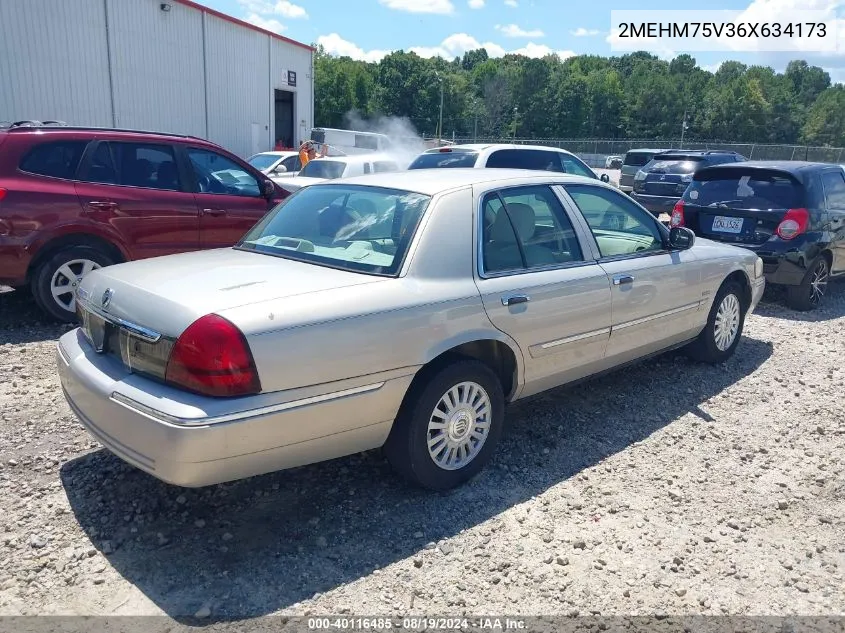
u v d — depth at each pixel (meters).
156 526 3.28
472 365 3.57
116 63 20.72
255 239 4.14
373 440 3.36
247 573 2.97
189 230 7.02
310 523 3.36
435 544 3.22
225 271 3.43
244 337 2.82
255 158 19.25
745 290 5.95
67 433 4.19
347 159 14.62
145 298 3.11
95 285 3.52
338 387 3.08
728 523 3.49
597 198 4.64
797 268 7.64
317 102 92.69
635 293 4.55
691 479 3.93
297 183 12.39
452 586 2.94
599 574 3.05
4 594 2.79
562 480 3.86
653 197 14.61
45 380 5.04
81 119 19.98
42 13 18.55
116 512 3.38
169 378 2.90
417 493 3.66
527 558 3.15
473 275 3.65
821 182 7.90
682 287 5.02
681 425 4.66
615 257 4.55
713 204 8.06
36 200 6.07
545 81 107.31
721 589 2.99
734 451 4.30
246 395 2.84
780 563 3.19
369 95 98.44
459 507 3.54
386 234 3.62
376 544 3.21
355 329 3.11
